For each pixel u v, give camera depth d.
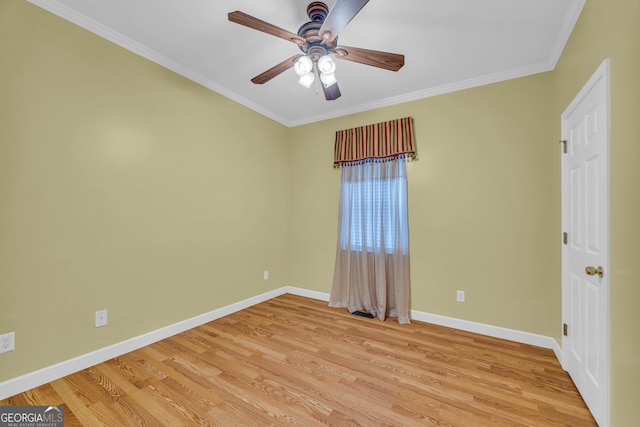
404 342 2.39
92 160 1.96
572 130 1.84
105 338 2.04
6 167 1.60
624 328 1.18
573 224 1.81
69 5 1.79
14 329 1.63
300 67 1.69
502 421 1.47
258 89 2.94
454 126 2.73
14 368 1.63
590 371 1.54
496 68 2.45
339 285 3.33
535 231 2.38
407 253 2.90
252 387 1.75
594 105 1.47
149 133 2.30
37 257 1.72
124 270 2.15
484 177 2.59
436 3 1.72
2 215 1.59
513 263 2.46
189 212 2.62
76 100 1.88
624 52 1.18
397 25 1.92
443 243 2.77
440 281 2.78
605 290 1.34
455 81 2.68
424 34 2.01
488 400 1.64
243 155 3.19
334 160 3.41
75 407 1.55
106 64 2.03
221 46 2.22
